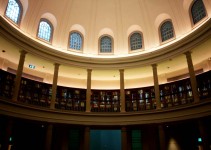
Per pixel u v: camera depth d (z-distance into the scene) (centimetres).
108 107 2116
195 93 1617
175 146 1942
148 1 2092
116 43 2230
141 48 2156
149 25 2127
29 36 1878
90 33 2239
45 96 1938
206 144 1482
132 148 2056
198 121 1562
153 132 2041
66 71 2181
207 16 1675
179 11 1908
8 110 1530
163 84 2000
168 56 1880
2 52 1820
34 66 2078
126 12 2203
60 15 2117
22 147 1897
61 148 2009
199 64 1995
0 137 1742
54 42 2072
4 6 1648
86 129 1856
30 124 1936
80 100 2102
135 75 2261
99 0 2184
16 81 1644
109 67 2088
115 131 2531
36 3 1912
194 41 1694
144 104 2031
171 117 1714
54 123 1775
